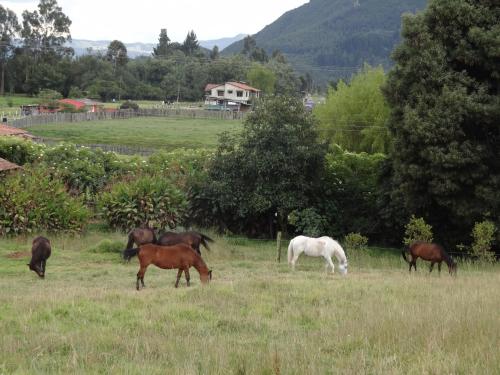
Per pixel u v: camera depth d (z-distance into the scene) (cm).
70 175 3222
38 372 802
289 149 2911
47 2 14112
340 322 1126
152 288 1575
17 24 14012
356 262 2434
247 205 3005
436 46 2481
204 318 1186
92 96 12962
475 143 2372
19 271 1892
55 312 1191
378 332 998
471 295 1377
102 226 2934
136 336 1012
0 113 9038
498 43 2334
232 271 2006
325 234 3073
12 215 2538
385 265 2403
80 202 2855
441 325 1019
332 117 5278
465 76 2441
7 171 2955
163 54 18200
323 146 3017
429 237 2523
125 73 14062
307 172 3027
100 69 13925
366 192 3120
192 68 14675
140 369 822
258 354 888
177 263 1578
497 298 1326
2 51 13062
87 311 1202
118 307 1243
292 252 2092
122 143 7312
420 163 2489
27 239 2467
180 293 1422
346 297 1434
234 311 1255
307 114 3066
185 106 12750
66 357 893
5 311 1203
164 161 3516
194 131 8869
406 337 970
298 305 1334
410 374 798
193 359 863
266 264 2228
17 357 870
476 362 827
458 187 2381
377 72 5362
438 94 2441
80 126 9006
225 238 2883
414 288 1577
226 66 14625
